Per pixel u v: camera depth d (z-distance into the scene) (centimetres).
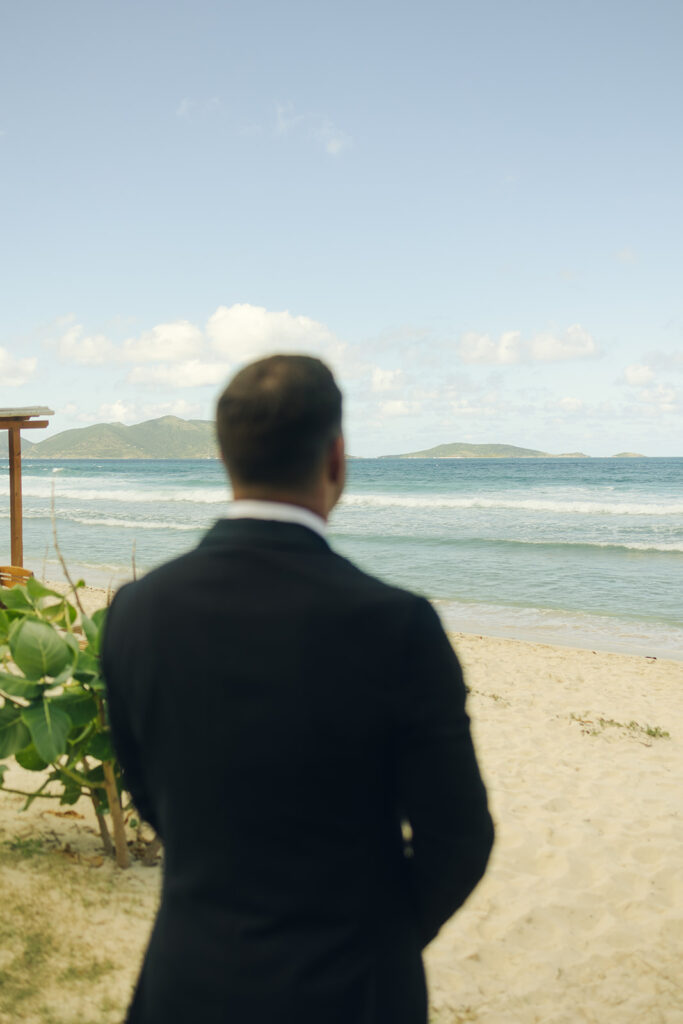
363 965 99
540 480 6888
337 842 99
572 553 2289
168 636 106
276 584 104
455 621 1433
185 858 105
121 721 117
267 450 109
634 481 6500
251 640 101
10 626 340
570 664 1066
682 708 851
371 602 101
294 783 98
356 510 3641
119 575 1808
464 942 346
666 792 566
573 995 305
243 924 99
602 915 379
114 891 308
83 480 7088
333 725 98
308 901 98
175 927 104
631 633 1341
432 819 100
